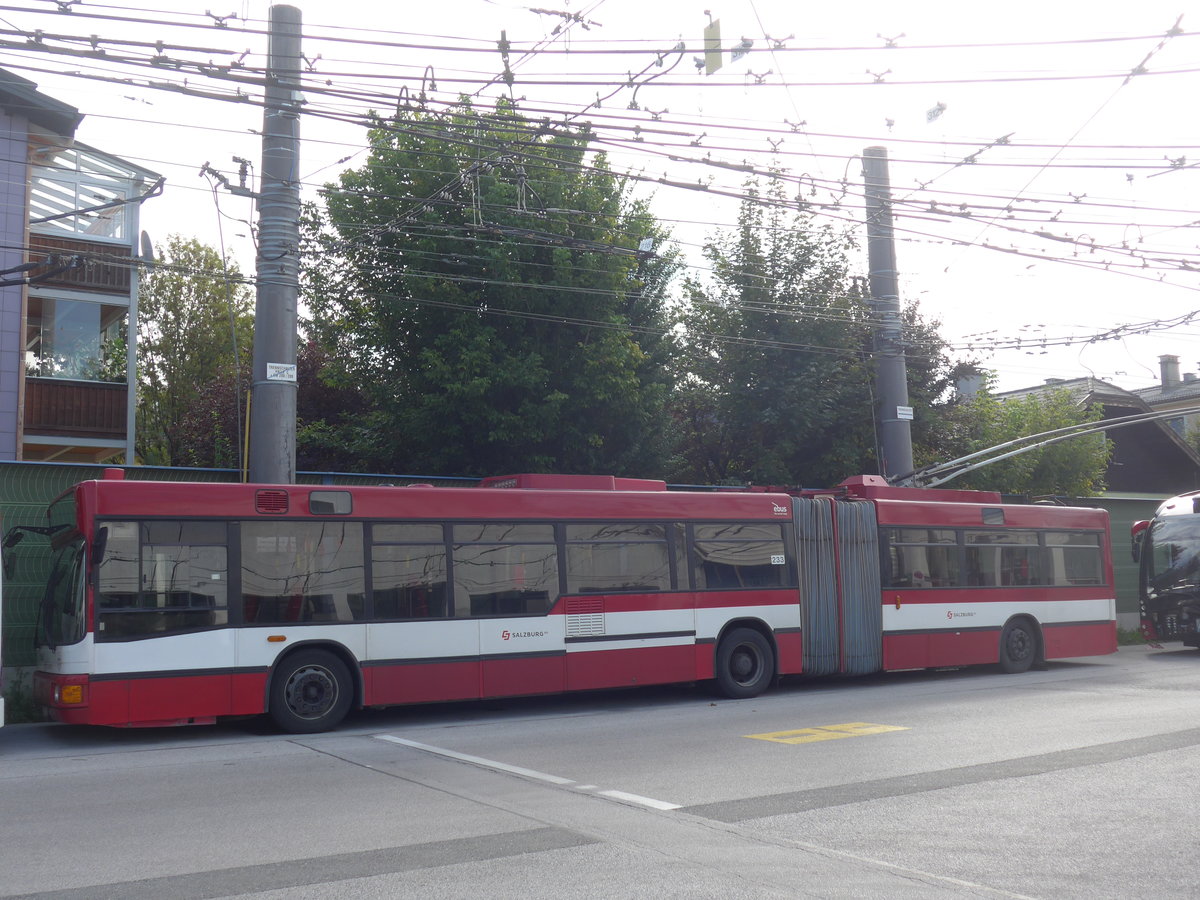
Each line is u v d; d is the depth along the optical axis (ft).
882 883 20.08
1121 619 94.07
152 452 121.39
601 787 29.32
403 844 23.07
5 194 73.05
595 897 19.15
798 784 29.53
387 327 71.72
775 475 84.02
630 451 78.54
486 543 44.70
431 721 43.83
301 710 40.27
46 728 42.96
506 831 24.22
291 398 48.52
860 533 55.98
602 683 46.50
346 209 68.23
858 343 84.84
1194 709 44.50
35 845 23.17
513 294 67.46
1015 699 48.42
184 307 122.52
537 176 66.18
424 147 66.54
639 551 48.44
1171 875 20.74
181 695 37.91
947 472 90.63
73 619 37.06
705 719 43.29
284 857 22.04
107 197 81.76
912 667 56.65
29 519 48.06
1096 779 30.04
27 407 76.13
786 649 52.13
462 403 68.28
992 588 60.90
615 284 70.18
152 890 19.70
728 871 20.86
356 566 41.75
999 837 23.67
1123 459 128.16
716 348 86.69
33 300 77.66
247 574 39.63
